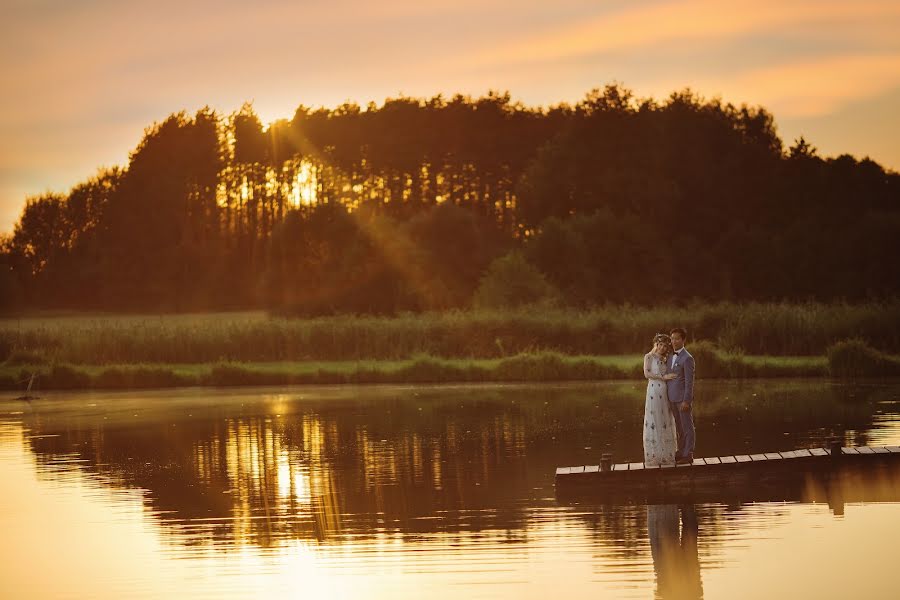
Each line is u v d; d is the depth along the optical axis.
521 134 161.00
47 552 18.98
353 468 26.94
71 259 165.62
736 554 17.55
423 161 161.88
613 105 131.62
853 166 137.00
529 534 19.34
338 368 55.19
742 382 47.81
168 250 161.62
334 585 16.48
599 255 110.94
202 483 25.36
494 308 79.88
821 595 15.30
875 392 41.97
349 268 110.50
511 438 31.52
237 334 61.25
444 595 15.79
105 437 34.09
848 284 112.25
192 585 16.73
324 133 168.00
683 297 112.81
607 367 51.97
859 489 22.78
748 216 127.38
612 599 15.34
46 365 58.25
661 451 23.95
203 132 171.12
